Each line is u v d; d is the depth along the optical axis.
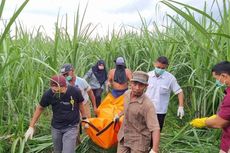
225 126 3.62
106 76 7.02
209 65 5.70
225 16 4.97
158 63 5.48
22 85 5.46
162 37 7.18
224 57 5.45
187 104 6.57
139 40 7.93
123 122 4.23
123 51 7.65
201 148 5.27
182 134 5.73
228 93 3.56
